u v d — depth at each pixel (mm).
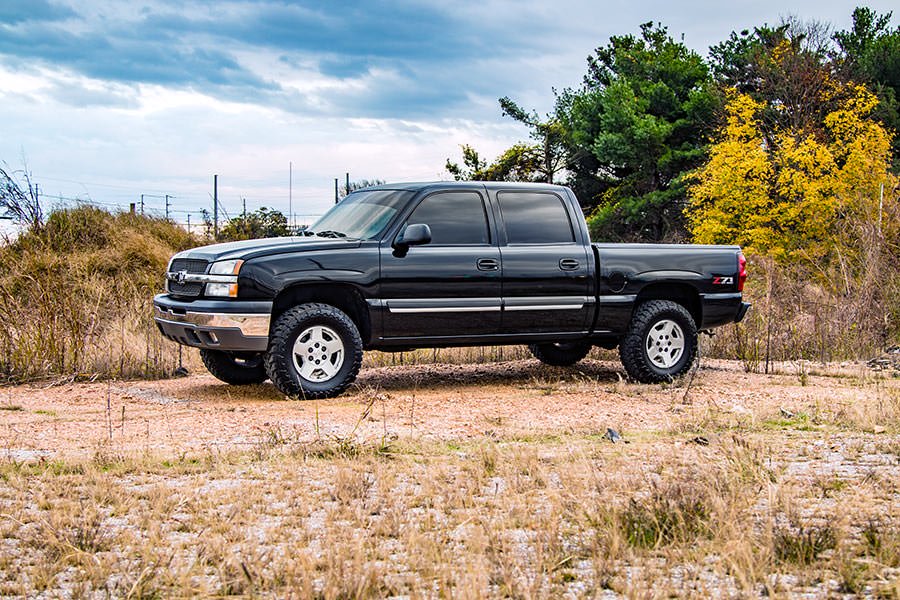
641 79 46375
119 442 6965
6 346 10859
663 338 10633
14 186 16922
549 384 10391
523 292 9891
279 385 9086
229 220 21219
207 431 7484
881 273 15477
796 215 28109
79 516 4742
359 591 3494
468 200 9867
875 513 4746
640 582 3574
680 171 43281
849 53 41625
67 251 17469
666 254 10633
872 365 12492
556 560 3908
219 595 3602
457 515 4727
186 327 9078
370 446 6602
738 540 4047
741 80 42094
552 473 5762
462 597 3404
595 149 44094
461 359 12484
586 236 10344
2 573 3879
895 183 19062
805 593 3631
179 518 4727
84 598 3553
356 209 10070
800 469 5910
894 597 3547
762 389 10203
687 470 5574
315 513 4859
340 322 9203
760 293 15141
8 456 6258
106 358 11172
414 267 9461
